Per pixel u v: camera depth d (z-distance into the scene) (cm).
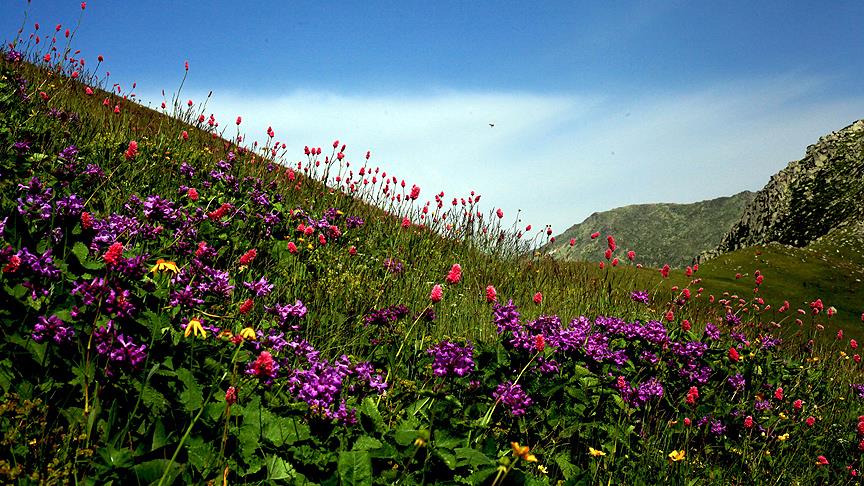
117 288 288
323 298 555
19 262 280
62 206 374
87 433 239
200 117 1070
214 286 391
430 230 976
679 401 505
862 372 909
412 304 632
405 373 436
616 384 465
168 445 256
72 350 277
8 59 879
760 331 897
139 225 445
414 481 277
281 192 854
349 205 945
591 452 361
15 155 503
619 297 880
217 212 523
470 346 416
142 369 279
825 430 599
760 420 546
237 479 255
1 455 230
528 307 791
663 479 396
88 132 760
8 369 259
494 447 322
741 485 447
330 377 302
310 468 272
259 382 321
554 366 435
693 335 650
